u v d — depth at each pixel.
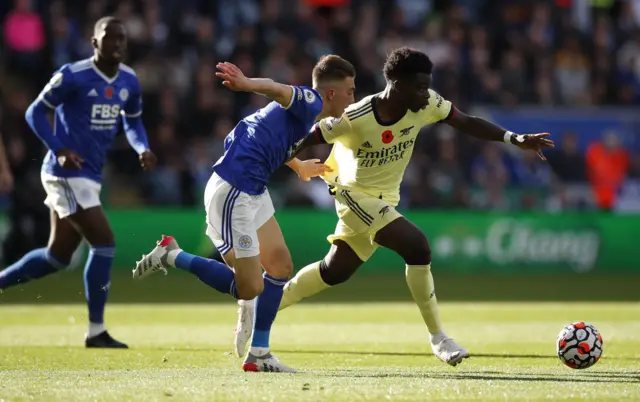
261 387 16.73
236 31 61.12
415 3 66.75
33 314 35.06
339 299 41.97
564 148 61.53
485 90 63.00
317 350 24.89
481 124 22.23
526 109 62.75
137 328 30.52
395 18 64.56
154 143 56.84
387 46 63.38
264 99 59.12
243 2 62.31
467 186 59.56
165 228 53.91
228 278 20.48
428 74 21.02
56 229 27.14
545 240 57.19
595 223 57.78
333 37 62.53
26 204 52.00
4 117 54.78
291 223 54.75
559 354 20.17
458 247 56.41
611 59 66.94
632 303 40.31
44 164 26.92
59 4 60.53
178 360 22.44
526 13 67.50
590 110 62.94
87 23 59.97
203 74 58.91
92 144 26.66
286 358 23.11
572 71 65.38
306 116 19.73
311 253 54.84
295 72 59.78
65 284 47.94
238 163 19.80
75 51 58.69
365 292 45.19
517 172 60.56
